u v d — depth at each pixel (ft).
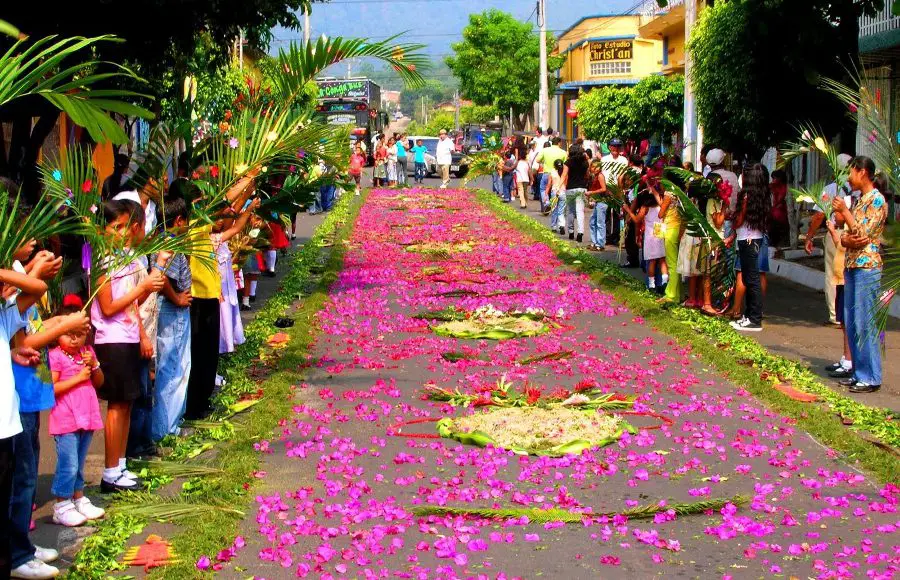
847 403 32.09
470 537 21.91
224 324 35.63
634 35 187.11
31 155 43.83
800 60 52.95
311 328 44.09
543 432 29.04
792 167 78.69
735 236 45.62
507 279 58.39
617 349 40.57
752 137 69.26
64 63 42.32
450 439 28.96
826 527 22.52
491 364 37.93
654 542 21.56
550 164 96.58
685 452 27.55
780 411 31.42
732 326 44.98
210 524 22.26
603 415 30.73
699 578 19.90
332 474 25.99
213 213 29.81
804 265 59.06
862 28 64.03
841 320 37.45
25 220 18.79
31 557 20.33
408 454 27.63
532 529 22.44
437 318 46.60
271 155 30.35
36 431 20.49
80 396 22.57
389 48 36.37
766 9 51.49
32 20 40.68
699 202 48.21
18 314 19.08
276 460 27.17
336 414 31.30
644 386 34.65
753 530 22.09
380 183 138.62
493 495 24.31
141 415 27.02
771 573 20.11
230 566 20.63
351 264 64.75
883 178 34.88
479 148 161.99
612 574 20.11
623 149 68.54
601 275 57.52
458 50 218.18
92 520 23.03
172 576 19.85
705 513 23.32
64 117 55.67
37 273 18.72
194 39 51.60
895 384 35.29
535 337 42.93
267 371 36.70
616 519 22.56
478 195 118.32
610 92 119.24
